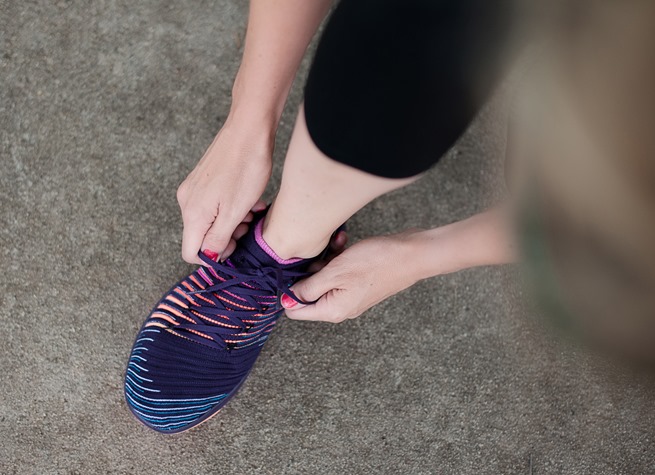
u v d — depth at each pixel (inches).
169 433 42.3
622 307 18.1
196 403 41.1
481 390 47.5
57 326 43.5
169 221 45.1
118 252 44.4
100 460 43.3
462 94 22.4
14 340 43.0
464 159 48.1
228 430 44.5
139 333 41.8
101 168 44.7
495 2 19.6
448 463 46.8
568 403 48.5
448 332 47.4
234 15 47.4
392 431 46.3
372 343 46.6
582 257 17.8
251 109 33.4
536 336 48.2
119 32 45.9
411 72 22.0
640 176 14.6
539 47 17.7
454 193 48.0
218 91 46.6
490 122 46.6
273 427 45.0
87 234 44.3
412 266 37.5
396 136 23.7
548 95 16.3
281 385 45.3
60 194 44.2
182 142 45.8
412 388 46.7
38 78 44.7
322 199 29.8
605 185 15.2
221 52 47.0
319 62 24.0
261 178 36.0
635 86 14.1
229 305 39.4
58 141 44.5
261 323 40.6
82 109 44.9
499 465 47.4
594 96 14.8
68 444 43.0
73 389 43.4
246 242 37.9
